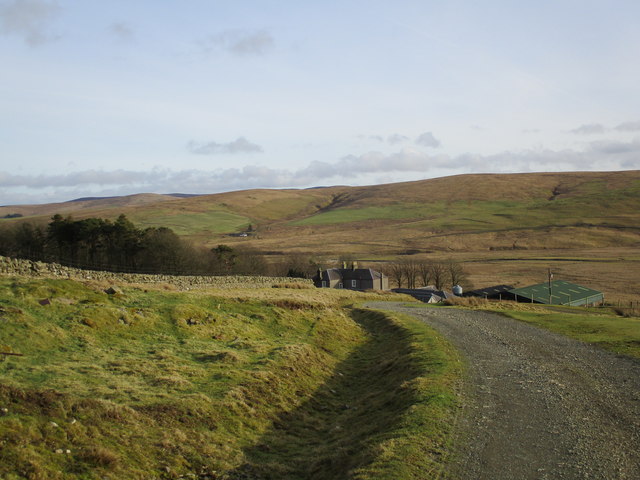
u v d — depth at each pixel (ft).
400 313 153.58
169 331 87.71
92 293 92.63
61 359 64.44
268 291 166.61
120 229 271.49
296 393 73.87
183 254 284.41
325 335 113.70
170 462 48.73
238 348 87.30
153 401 57.52
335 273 340.39
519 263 517.14
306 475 51.34
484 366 81.05
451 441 49.73
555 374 75.41
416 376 76.23
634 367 78.33
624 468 43.91
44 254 260.21
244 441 56.65
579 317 139.33
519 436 51.16
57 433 46.34
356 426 63.72
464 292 324.19
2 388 48.91
